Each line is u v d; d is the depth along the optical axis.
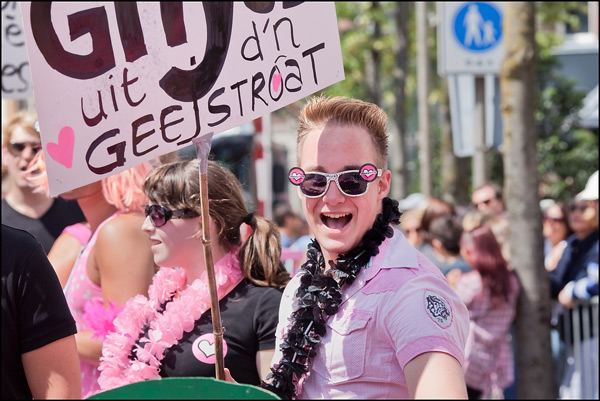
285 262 6.78
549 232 9.91
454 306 2.80
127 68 2.71
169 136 2.78
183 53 2.78
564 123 17.67
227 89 2.84
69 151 2.64
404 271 2.84
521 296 6.85
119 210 4.39
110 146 2.70
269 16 2.89
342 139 2.94
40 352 2.93
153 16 2.73
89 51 2.65
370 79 20.53
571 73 17.75
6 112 7.88
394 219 3.02
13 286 2.89
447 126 19.67
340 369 2.84
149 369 3.59
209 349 3.59
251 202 4.54
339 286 2.92
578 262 8.17
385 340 2.79
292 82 2.93
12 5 6.35
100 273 4.24
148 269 4.18
